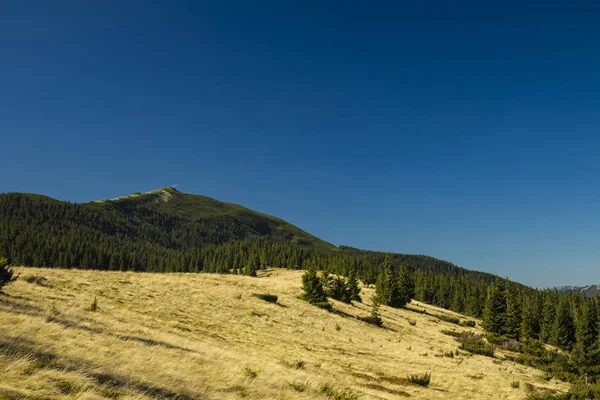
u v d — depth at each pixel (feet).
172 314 100.58
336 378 74.43
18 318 45.03
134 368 36.45
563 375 148.05
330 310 183.52
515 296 334.44
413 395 79.36
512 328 253.44
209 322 103.55
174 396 31.37
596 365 164.66
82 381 27.40
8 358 27.73
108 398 25.99
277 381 50.14
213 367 48.19
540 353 198.08
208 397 34.14
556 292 411.34
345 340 134.00
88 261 578.66
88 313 71.15
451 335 210.59
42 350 33.24
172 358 46.93
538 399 96.02
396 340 160.86
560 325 257.55
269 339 104.22
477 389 99.50
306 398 44.68
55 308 64.08
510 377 124.16
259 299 156.76
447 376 108.78
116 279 128.26
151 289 125.70
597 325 254.06
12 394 21.72
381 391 75.36
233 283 180.55
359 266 494.18
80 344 40.81
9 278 69.41
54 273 113.19
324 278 238.07
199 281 163.63
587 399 105.70
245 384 42.75
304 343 112.16
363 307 230.48
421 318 254.06
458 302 400.06
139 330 65.21
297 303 175.63
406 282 341.00
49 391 23.93
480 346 178.19
